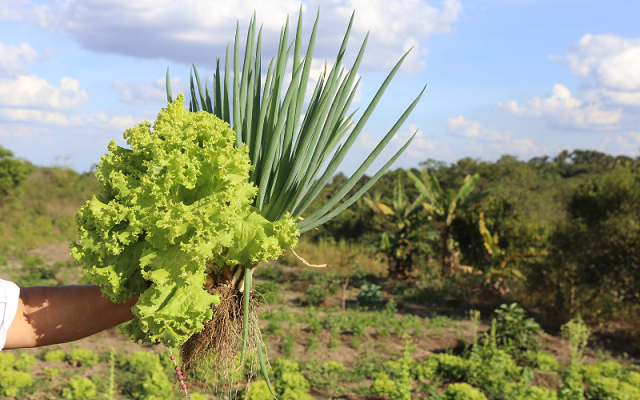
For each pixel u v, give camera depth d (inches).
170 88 73.5
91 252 51.7
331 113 61.1
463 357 334.0
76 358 282.5
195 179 52.3
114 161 54.5
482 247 586.9
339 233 1018.1
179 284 49.6
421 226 651.5
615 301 418.3
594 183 485.7
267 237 54.9
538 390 247.6
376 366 305.0
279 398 238.4
